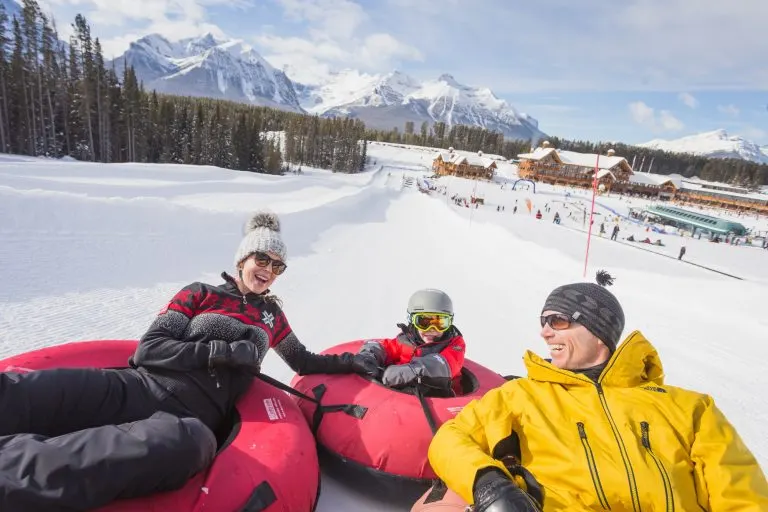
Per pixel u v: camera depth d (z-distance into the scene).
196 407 2.24
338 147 92.44
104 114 52.66
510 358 5.87
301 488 2.06
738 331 8.65
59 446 1.53
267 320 2.62
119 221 9.52
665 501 1.60
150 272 7.39
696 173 164.75
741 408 5.11
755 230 59.91
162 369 2.22
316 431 2.72
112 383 2.09
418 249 15.71
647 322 8.77
